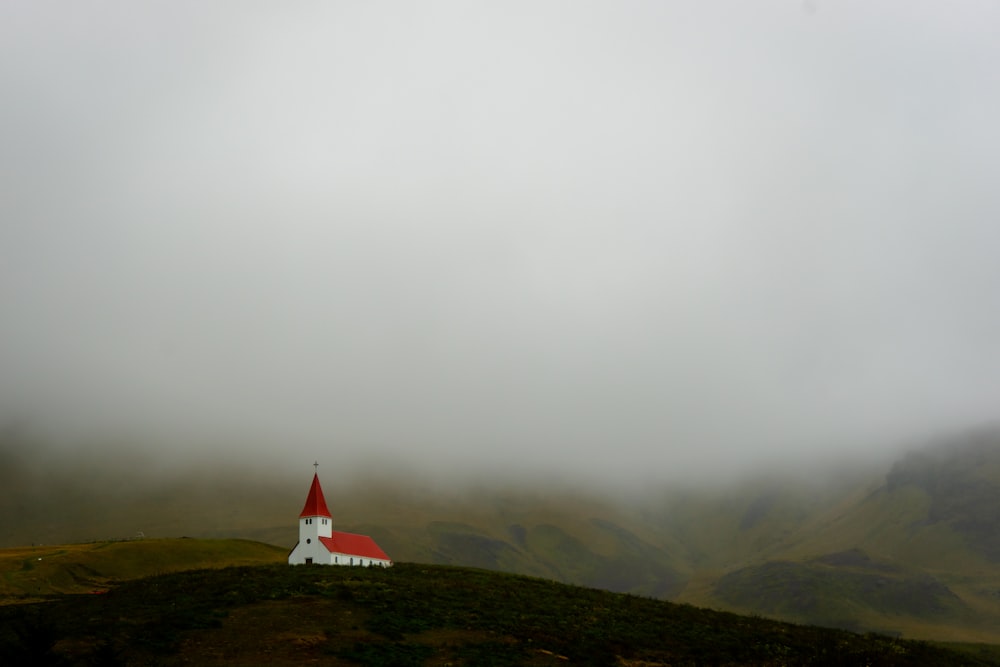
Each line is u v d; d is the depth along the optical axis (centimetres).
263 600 6397
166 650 5053
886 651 6719
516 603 7200
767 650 6412
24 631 4909
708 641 6531
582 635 6266
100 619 5647
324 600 6500
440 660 5303
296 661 5022
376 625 5891
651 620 7125
